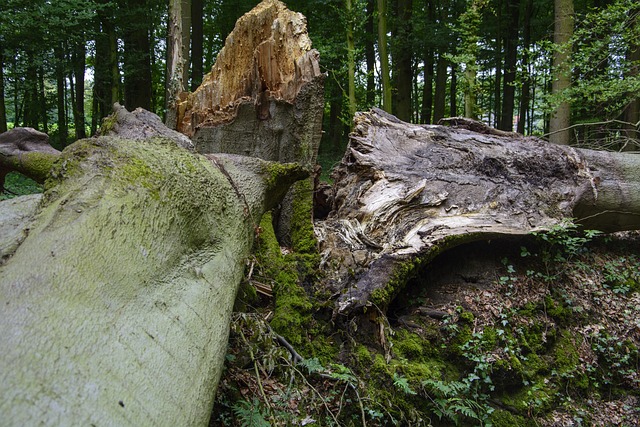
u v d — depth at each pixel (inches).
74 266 62.5
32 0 336.5
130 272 69.7
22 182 324.5
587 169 184.9
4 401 44.2
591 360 151.5
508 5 634.2
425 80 748.6
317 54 168.6
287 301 135.7
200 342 75.4
